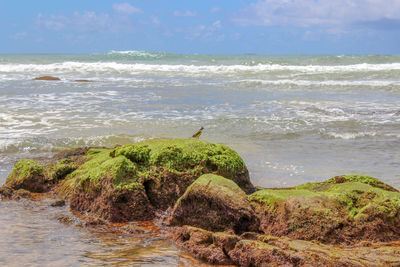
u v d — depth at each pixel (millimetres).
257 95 22562
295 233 5418
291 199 5699
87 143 11953
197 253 5215
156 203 7031
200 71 36281
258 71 35312
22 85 25078
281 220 5590
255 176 9008
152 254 5293
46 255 5211
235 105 19062
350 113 17016
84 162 9047
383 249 4828
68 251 5367
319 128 14117
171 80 29938
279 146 11805
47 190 8344
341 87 26031
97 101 19438
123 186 6766
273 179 8789
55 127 13797
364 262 4355
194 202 6105
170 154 7316
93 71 35969
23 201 7699
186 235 5617
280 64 45094
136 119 15266
